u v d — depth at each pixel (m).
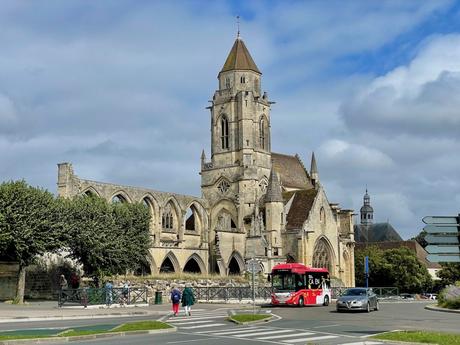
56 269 73.38
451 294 59.81
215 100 123.06
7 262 67.19
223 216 116.75
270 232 110.56
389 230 180.88
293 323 37.78
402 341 25.83
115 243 72.94
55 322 38.00
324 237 116.00
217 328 34.03
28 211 63.59
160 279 76.81
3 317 39.59
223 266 106.38
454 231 19.30
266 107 124.25
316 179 134.75
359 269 131.12
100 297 54.28
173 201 106.94
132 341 27.09
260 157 121.06
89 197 75.31
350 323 37.88
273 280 61.09
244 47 125.12
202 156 123.00
